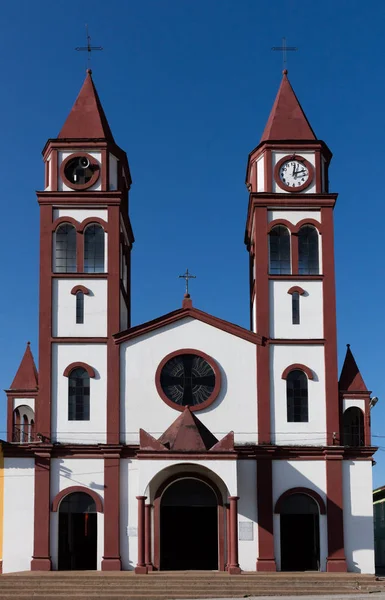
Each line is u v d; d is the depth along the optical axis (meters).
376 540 76.12
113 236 52.69
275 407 50.78
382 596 42.16
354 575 46.81
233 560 46.81
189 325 51.69
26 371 52.22
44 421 50.22
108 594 42.91
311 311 52.09
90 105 54.97
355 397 51.34
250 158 55.62
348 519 49.59
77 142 53.53
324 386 51.09
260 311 51.94
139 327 51.41
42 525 48.91
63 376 50.94
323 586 44.97
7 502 49.22
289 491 49.69
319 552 49.22
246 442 50.28
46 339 51.31
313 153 54.03
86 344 51.38
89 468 49.75
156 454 46.94
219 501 49.28
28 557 48.66
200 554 49.97
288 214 53.25
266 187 53.47
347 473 50.19
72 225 52.88
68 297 52.00
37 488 49.34
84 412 50.56
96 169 53.47
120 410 50.56
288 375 51.28
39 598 42.25
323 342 51.62
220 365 51.25
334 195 53.16
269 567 48.47
